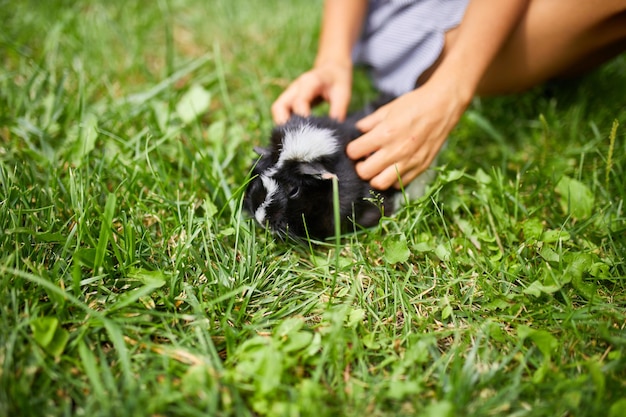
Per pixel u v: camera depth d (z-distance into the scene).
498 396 0.45
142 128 0.76
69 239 0.53
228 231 0.58
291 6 1.13
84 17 0.99
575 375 0.47
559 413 0.44
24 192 0.58
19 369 0.44
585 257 0.55
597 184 0.66
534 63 0.73
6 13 0.96
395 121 0.59
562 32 0.69
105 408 0.42
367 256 0.61
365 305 0.54
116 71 0.88
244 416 0.43
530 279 0.56
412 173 0.62
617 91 0.84
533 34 0.69
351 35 0.76
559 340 0.50
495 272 0.57
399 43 0.75
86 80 0.84
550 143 0.75
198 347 0.48
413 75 0.74
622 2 0.63
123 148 0.71
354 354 0.48
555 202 0.66
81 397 0.44
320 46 0.77
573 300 0.55
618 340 0.48
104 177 0.64
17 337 0.46
